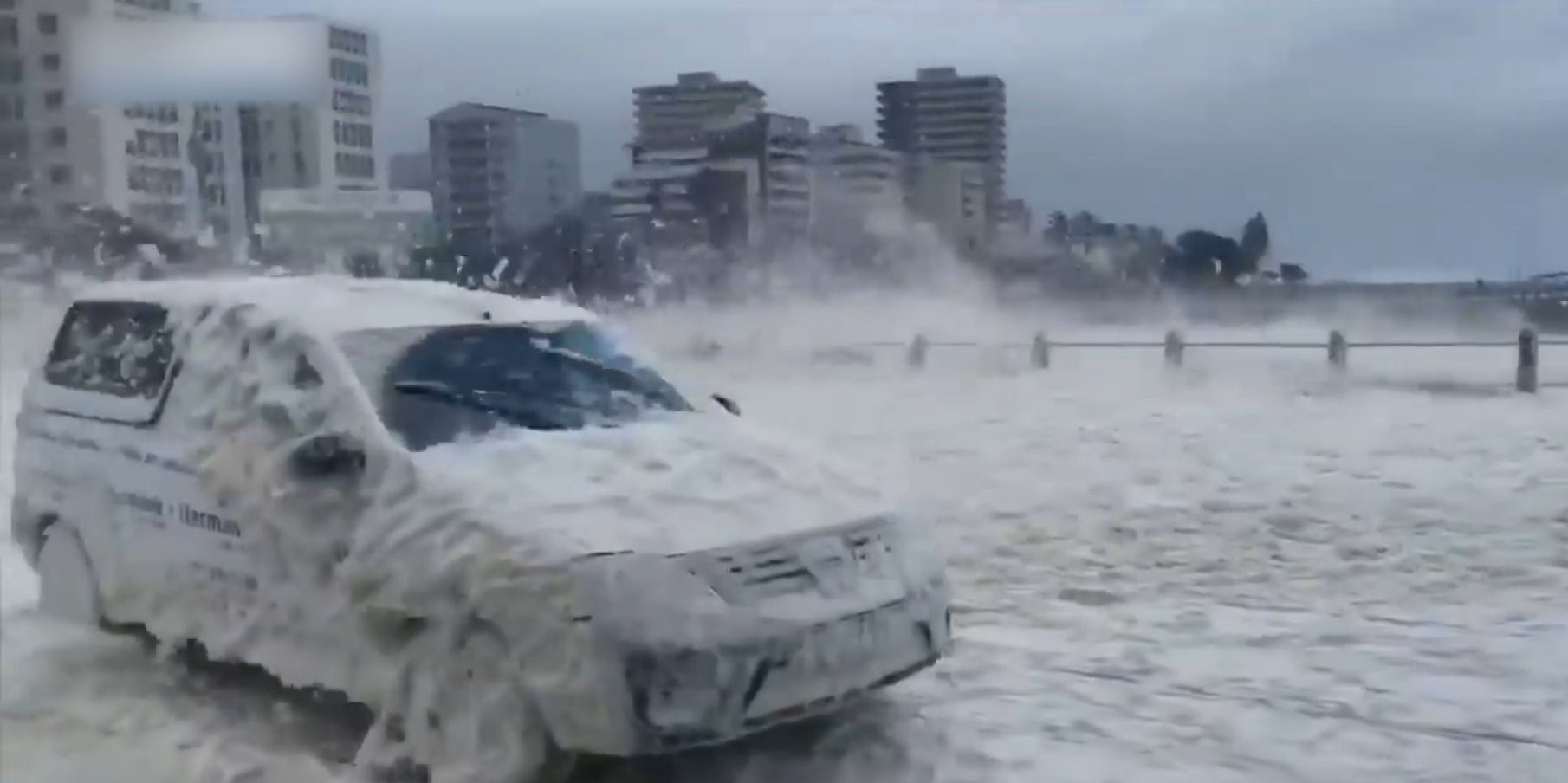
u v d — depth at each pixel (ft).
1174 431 63.62
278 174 306.55
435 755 21.08
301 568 22.84
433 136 352.49
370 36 330.75
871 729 24.41
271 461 23.36
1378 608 32.09
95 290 30.81
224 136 288.10
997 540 40.70
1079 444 60.13
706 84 382.01
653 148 350.02
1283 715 24.91
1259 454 55.62
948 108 418.31
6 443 63.62
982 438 63.10
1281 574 35.70
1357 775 22.17
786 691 20.34
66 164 257.75
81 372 29.63
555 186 362.33
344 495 22.30
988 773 22.47
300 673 23.00
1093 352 128.06
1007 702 25.91
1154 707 25.50
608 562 19.61
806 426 69.36
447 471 21.67
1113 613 32.32
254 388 24.75
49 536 29.94
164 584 26.00
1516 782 21.81
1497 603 32.32
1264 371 95.81
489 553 20.20
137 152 269.03
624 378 26.71
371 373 23.84
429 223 240.53
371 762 21.89
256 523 23.41
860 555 22.18
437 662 21.16
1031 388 89.61
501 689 20.34
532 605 19.74
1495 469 50.06
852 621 21.30
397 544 21.15
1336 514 42.78
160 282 29.78
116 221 222.89
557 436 23.40
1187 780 22.07
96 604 28.40
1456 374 92.43
